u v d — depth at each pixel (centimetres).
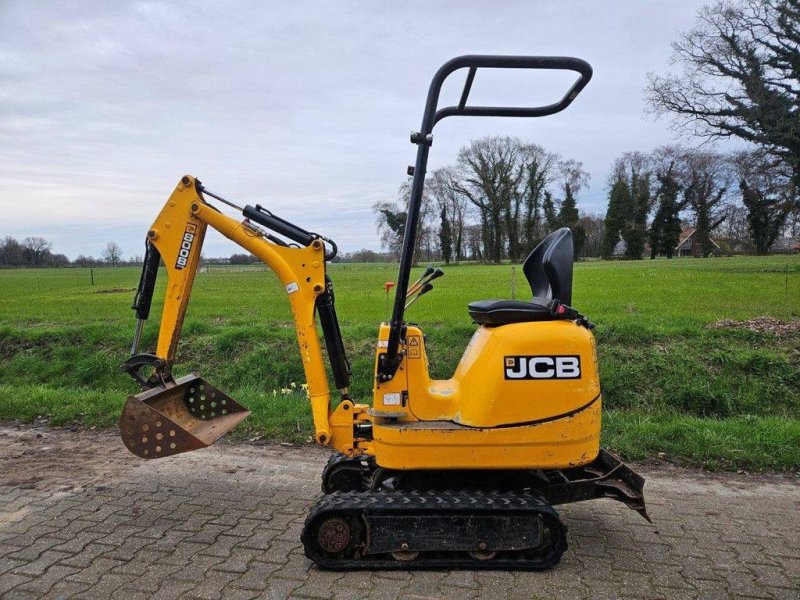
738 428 578
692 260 4050
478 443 345
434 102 345
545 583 328
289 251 407
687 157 6053
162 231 423
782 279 1842
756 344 779
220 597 311
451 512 336
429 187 6262
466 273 2919
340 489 423
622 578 335
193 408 471
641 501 357
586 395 348
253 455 546
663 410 660
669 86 2698
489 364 348
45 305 1446
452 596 313
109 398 699
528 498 347
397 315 350
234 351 866
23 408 674
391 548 335
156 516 414
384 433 352
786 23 2480
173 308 427
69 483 477
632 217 6400
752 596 318
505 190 5953
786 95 2558
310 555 337
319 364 405
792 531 397
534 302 369
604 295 1374
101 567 342
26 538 379
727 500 450
